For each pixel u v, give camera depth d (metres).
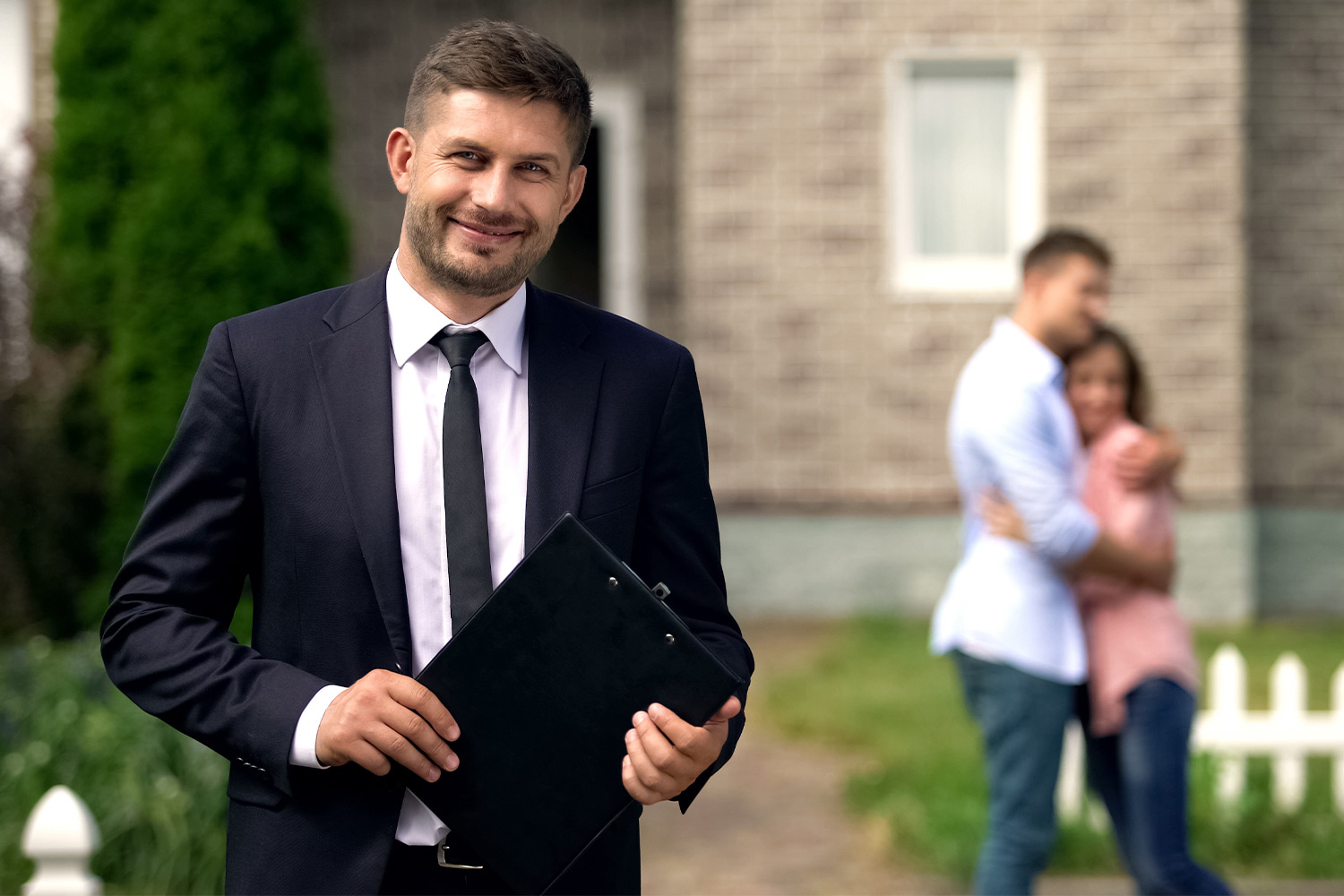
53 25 8.27
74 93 7.13
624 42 9.64
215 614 1.77
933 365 8.89
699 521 1.89
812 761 5.64
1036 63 8.81
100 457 6.79
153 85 5.89
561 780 1.65
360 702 1.59
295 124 5.87
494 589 1.73
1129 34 8.78
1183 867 3.03
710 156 8.85
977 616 3.13
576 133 1.76
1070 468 3.19
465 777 1.65
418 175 1.72
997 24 8.80
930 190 8.98
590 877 1.76
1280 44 9.51
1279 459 9.62
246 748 1.63
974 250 9.00
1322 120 9.54
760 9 8.80
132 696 1.69
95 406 6.82
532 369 1.82
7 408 6.54
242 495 1.75
